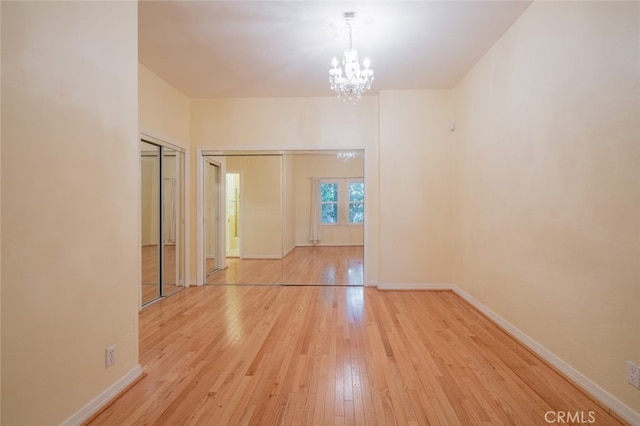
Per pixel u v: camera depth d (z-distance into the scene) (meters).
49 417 1.52
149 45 3.18
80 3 1.71
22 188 1.39
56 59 1.56
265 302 3.91
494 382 2.08
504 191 2.95
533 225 2.49
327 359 2.42
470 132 3.75
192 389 2.03
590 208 1.91
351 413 1.78
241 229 5.39
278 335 2.89
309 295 4.22
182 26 2.83
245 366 2.32
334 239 6.55
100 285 1.85
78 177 1.69
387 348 2.60
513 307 2.80
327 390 2.01
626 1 1.65
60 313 1.59
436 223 4.42
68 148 1.63
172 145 4.30
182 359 2.44
